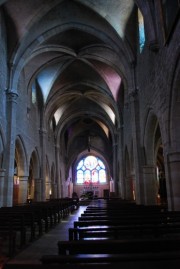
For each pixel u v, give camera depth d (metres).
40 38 17.80
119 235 5.37
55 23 17.62
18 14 15.96
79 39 20.12
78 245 3.10
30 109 21.80
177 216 6.56
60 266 1.82
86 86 28.42
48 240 8.60
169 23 9.14
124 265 1.79
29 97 21.53
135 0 12.81
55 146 33.91
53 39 19.39
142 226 4.47
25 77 20.61
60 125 34.84
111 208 10.22
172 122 9.41
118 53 18.00
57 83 26.17
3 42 15.98
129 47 16.84
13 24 16.34
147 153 14.81
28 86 21.22
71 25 18.02
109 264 1.81
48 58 21.27
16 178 22.05
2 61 15.73
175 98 9.11
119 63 20.36
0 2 13.76
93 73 25.61
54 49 20.12
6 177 15.18
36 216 9.93
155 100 11.80
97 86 27.17
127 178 24.41
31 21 16.14
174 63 8.61
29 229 11.33
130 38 16.78
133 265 1.78
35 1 15.41
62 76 25.55
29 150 21.44
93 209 9.71
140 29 15.36
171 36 8.80
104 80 25.16
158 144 18.30
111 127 33.78
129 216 6.54
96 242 3.11
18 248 7.42
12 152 15.86
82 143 47.03
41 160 25.17
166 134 9.91
